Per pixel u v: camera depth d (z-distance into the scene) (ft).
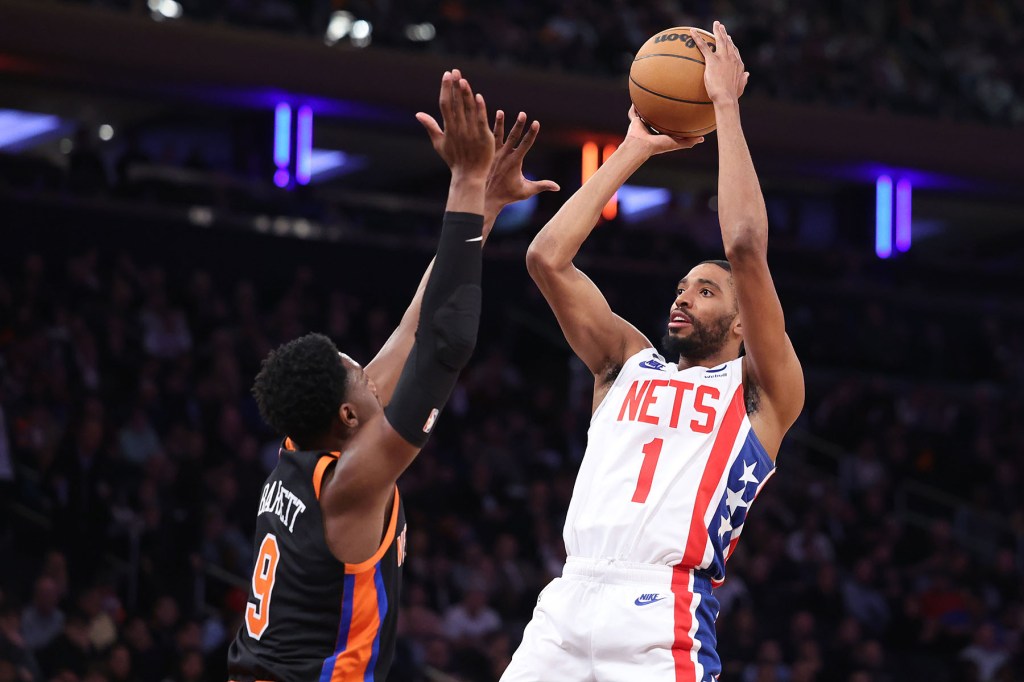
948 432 66.49
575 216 15.84
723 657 45.73
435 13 71.15
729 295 15.87
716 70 15.47
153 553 42.16
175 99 67.87
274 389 12.52
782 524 55.62
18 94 73.00
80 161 62.80
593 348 16.12
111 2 64.44
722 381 15.23
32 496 44.24
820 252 74.08
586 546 14.92
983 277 78.84
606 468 15.11
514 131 14.60
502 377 61.46
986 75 80.74
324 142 79.51
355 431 12.86
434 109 69.67
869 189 80.74
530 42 71.77
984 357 73.72
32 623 38.34
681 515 14.61
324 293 65.21
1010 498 62.03
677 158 74.38
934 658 50.88
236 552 43.83
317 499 12.25
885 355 70.90
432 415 11.90
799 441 63.41
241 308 57.52
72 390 49.98
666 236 71.10
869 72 77.87
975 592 54.95
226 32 66.18
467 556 46.91
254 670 12.28
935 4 82.43
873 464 61.21
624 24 74.18
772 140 73.92
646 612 14.38
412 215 69.56
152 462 44.96
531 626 15.16
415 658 41.55
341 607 12.15
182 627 38.73
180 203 63.31
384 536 12.35
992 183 79.66
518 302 68.18
